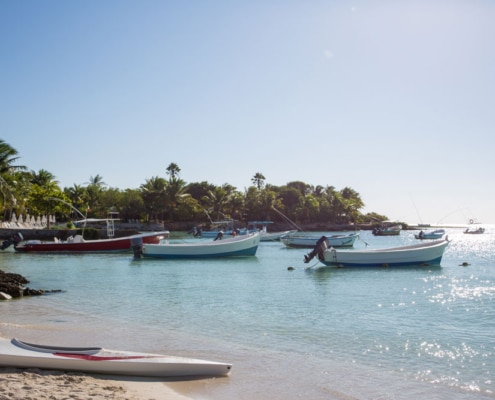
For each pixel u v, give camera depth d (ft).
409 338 45.32
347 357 38.96
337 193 497.46
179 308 61.82
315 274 102.68
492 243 298.76
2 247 173.47
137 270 111.45
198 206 389.39
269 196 428.56
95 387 28.84
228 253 143.43
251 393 30.22
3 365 32.81
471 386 32.12
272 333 47.60
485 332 47.57
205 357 38.73
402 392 30.86
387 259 114.01
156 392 29.43
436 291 76.95
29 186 270.26
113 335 46.39
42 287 82.69
